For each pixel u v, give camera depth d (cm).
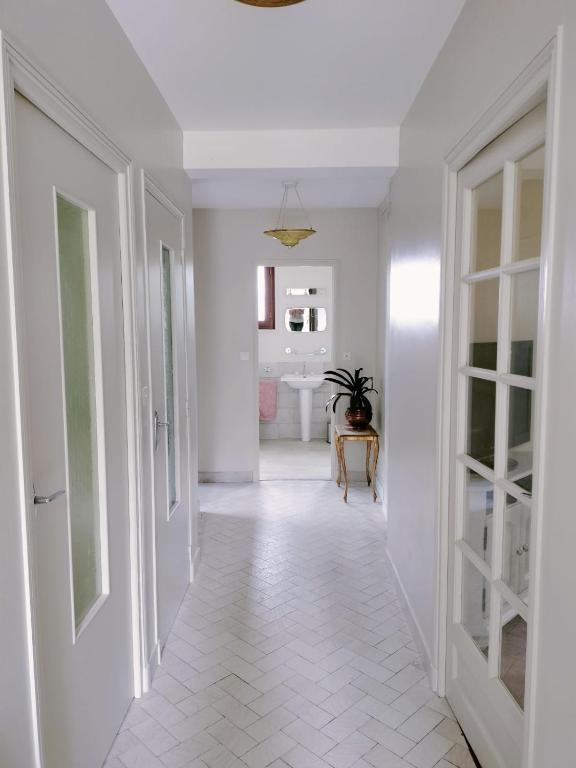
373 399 538
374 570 352
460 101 198
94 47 177
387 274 451
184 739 205
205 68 240
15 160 122
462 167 208
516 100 146
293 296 726
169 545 281
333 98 276
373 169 328
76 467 172
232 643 271
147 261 238
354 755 198
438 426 228
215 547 389
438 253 230
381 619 294
